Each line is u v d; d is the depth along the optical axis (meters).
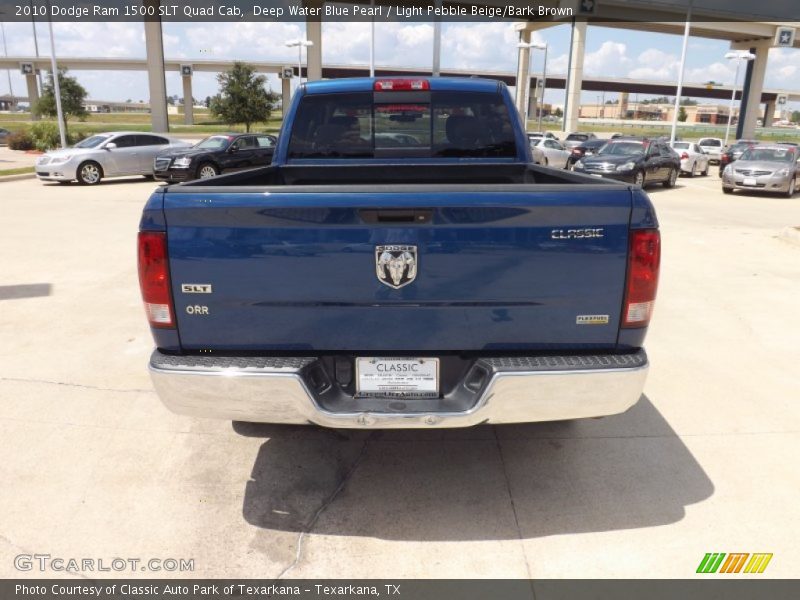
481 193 2.64
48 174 18.34
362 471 3.57
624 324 2.78
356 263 2.69
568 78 52.97
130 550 2.92
